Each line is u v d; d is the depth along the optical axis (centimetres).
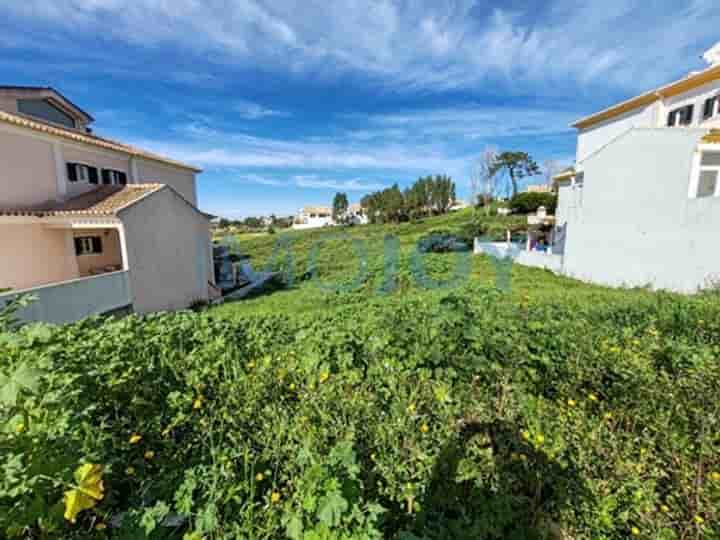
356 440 211
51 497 138
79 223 925
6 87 1110
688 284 976
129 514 149
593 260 1226
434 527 178
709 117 1230
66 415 170
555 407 237
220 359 278
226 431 222
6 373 159
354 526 143
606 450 207
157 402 246
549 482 195
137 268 995
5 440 140
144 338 306
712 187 1017
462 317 314
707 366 252
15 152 926
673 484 194
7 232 933
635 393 231
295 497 165
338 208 6581
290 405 242
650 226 1052
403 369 260
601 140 1734
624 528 179
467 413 238
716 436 202
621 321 384
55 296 704
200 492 170
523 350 275
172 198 1173
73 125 1399
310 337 308
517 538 173
